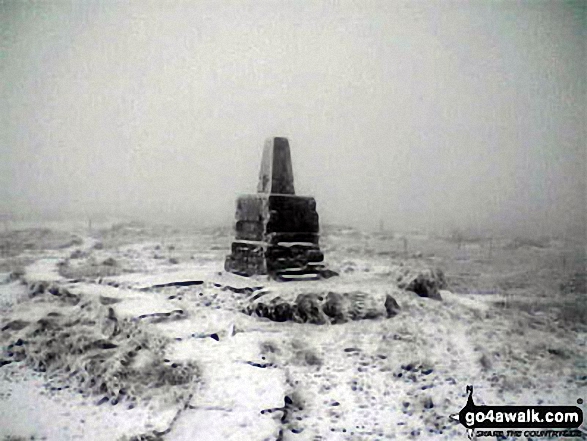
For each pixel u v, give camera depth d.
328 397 7.18
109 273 13.47
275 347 8.49
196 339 8.58
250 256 12.98
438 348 9.00
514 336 9.80
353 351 8.66
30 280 12.60
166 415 6.34
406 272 12.58
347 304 10.36
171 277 12.66
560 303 11.93
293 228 13.09
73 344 8.36
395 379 7.78
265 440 5.72
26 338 8.91
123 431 6.01
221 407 6.44
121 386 7.05
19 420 6.34
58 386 7.43
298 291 10.57
